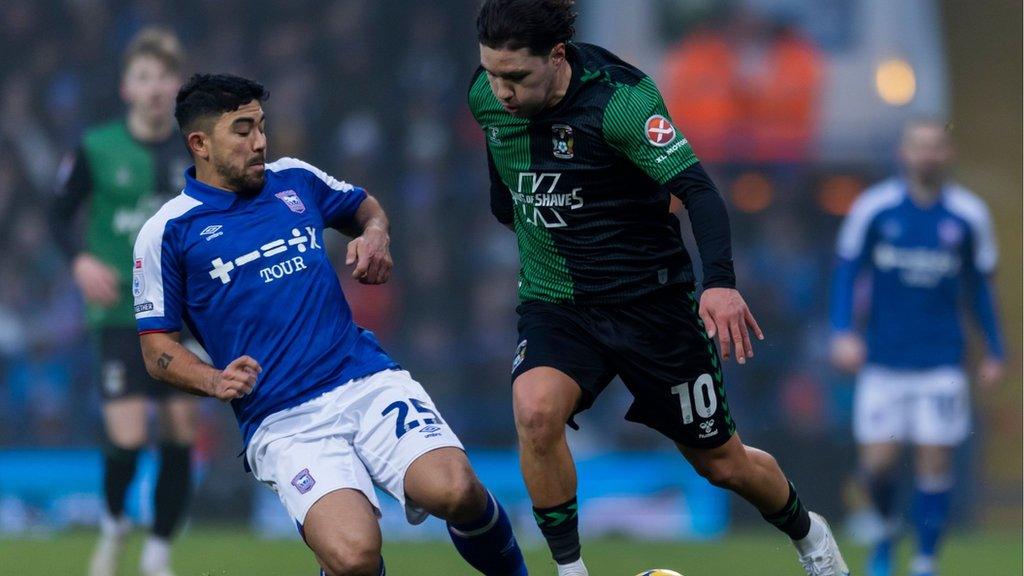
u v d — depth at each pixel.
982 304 34.06
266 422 16.92
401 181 45.16
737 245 44.69
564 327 17.02
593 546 35.88
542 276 17.22
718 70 44.75
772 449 43.38
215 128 16.89
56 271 44.28
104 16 45.09
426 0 45.34
